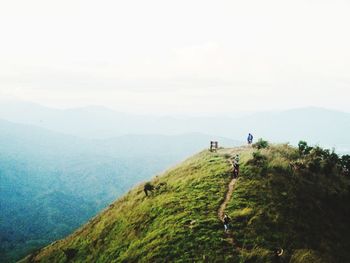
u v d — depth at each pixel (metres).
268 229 27.06
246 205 30.12
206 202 31.95
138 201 41.50
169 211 32.84
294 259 24.22
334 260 25.55
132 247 30.53
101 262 33.59
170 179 42.81
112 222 41.59
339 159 42.12
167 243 27.28
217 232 26.95
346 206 33.34
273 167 36.75
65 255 42.94
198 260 24.50
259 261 23.75
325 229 28.84
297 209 30.19
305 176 36.41
